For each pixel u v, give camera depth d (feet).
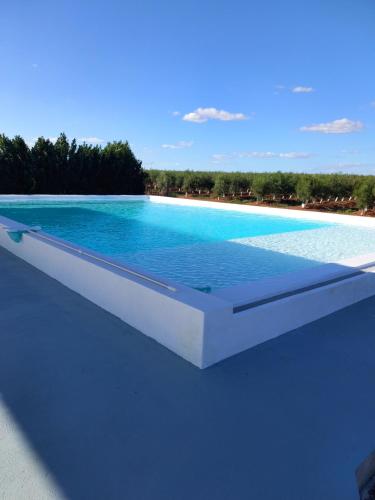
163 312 9.71
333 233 35.78
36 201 52.80
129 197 59.00
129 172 69.26
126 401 7.32
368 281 14.62
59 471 5.50
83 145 63.82
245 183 71.00
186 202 55.36
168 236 33.88
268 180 64.08
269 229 38.01
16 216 43.73
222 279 21.33
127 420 6.73
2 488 5.17
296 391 7.90
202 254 26.91
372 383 8.32
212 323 8.70
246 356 9.46
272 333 10.56
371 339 10.69
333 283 13.21
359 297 14.23
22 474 5.43
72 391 7.59
